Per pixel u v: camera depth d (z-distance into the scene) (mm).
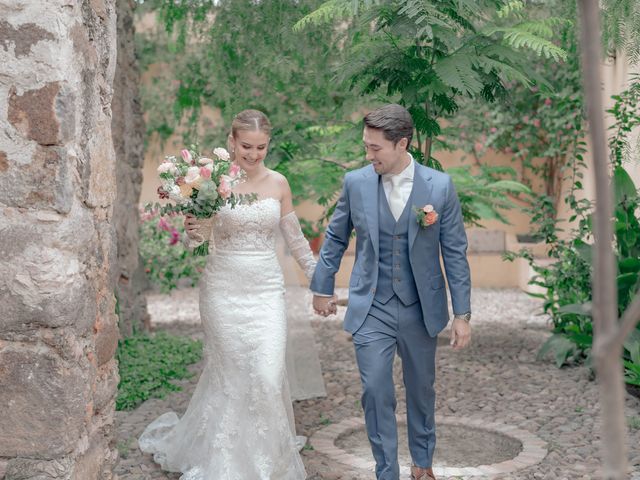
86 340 2814
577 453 4207
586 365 5719
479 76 4609
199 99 8320
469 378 5945
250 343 3727
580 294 6309
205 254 3803
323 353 6938
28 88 2535
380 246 3455
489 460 4219
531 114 10984
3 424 2629
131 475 3852
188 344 6969
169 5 7008
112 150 3086
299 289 5340
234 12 6281
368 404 3395
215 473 3641
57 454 2625
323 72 6281
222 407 3738
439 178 3473
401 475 3906
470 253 12219
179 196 3518
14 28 2516
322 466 3996
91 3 2803
